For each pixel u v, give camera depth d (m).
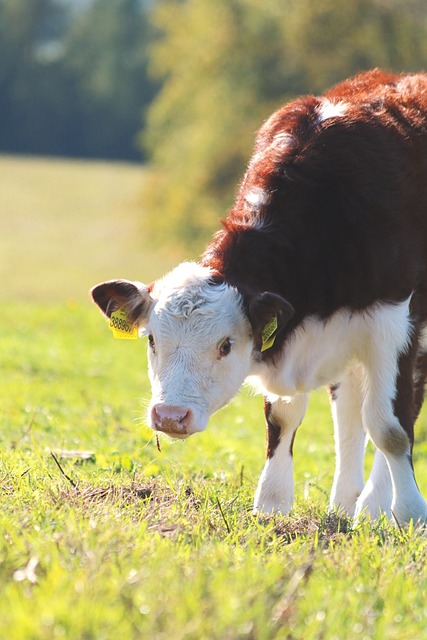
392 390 9.02
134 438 12.63
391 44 47.22
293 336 8.86
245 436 15.93
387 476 9.67
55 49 146.38
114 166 117.94
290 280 8.75
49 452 10.62
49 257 67.50
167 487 9.08
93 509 7.67
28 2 143.88
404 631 5.65
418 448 16.33
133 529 7.06
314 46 48.38
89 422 13.74
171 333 8.20
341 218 8.88
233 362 8.34
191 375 8.11
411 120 9.66
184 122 59.28
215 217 55.25
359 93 10.01
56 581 5.64
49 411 14.59
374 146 9.13
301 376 9.09
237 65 51.34
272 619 5.51
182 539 7.15
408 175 9.23
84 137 139.75
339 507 9.38
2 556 6.22
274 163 9.16
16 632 4.99
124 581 5.73
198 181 55.47
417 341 9.23
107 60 137.50
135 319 8.73
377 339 8.96
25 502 7.93
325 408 21.33
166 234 59.75
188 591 5.62
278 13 49.50
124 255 70.06
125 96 137.00
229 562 6.57
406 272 9.02
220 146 53.94
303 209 8.91
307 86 49.97
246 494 9.88
